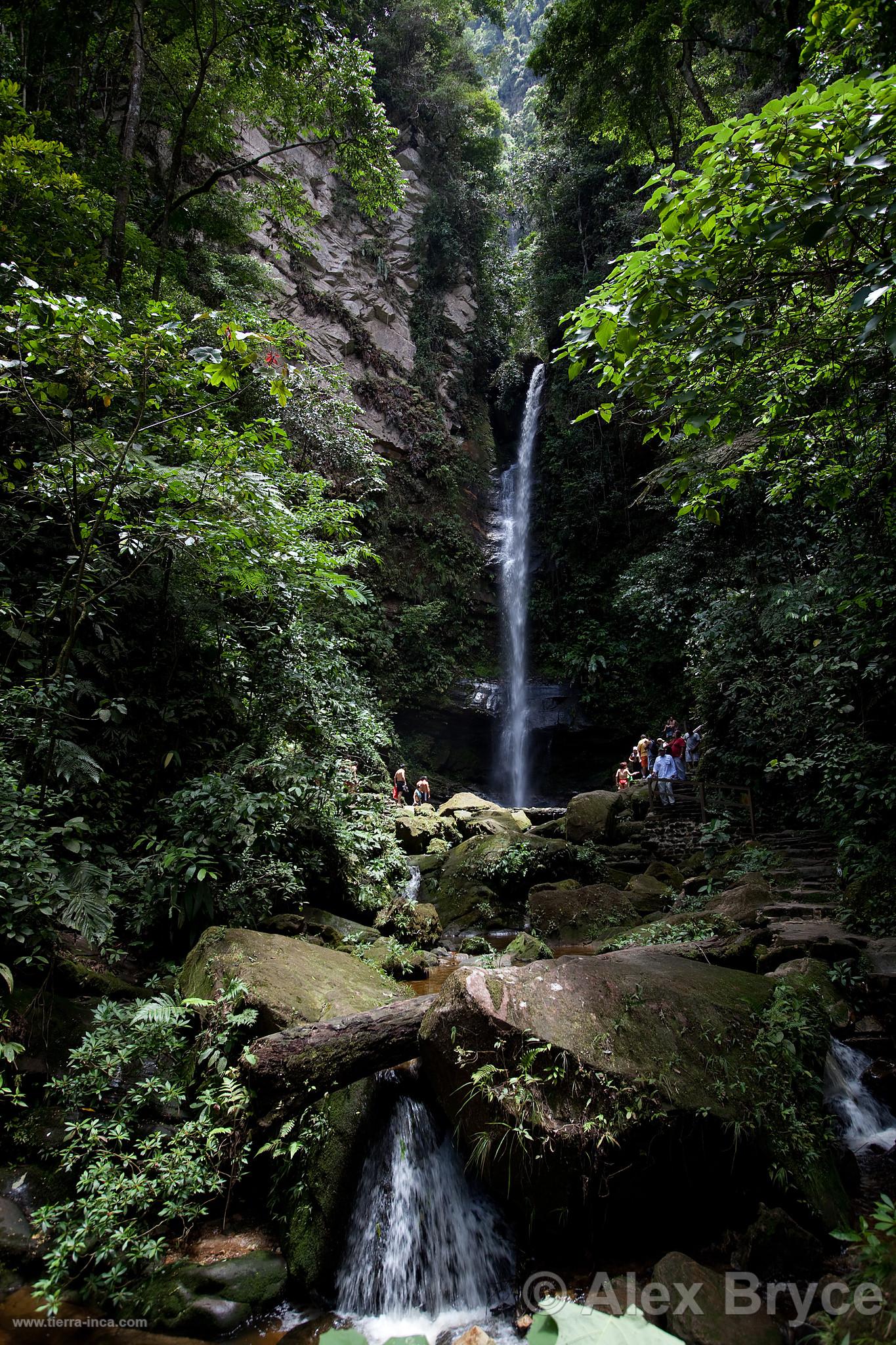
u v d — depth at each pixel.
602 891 9.34
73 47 10.33
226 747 7.80
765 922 6.50
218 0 10.23
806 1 10.20
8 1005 4.08
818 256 3.56
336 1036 3.72
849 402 4.39
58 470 5.22
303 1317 3.18
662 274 3.40
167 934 5.79
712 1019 3.66
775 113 2.92
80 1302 3.07
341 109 11.41
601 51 13.34
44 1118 3.71
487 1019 3.34
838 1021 4.62
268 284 15.98
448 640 20.55
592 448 20.89
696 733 13.44
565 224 23.25
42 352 4.50
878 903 6.09
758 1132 3.19
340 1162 3.64
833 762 7.95
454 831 12.62
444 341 24.19
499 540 22.78
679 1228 3.25
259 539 6.35
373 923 8.53
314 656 8.66
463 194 24.39
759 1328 2.53
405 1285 3.31
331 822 8.19
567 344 3.83
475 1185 3.49
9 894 4.23
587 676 19.22
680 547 14.55
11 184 6.53
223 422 5.69
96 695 6.50
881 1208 2.63
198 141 12.51
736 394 4.09
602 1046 3.29
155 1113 3.94
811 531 11.65
